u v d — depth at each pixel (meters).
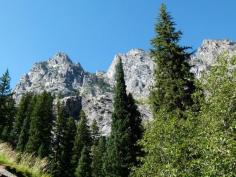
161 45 35.00
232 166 16.97
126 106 50.44
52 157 82.06
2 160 14.02
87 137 89.25
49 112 89.75
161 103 33.28
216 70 22.22
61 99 188.12
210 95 22.44
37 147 81.88
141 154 45.78
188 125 22.44
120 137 47.28
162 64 34.47
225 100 20.64
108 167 47.91
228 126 20.06
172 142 22.52
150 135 24.31
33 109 92.88
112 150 47.59
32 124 84.44
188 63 34.84
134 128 48.56
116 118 50.19
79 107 194.88
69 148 85.12
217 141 17.73
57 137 87.75
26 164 14.70
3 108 95.50
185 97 31.69
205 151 18.08
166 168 21.09
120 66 53.16
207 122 21.25
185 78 33.38
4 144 15.08
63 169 81.12
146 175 25.11
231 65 21.92
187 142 21.17
